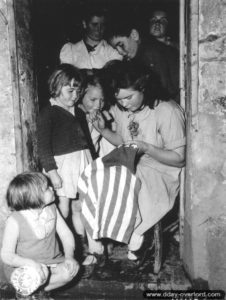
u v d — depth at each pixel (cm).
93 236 268
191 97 243
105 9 463
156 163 282
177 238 343
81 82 285
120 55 432
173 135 268
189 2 240
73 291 272
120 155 267
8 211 272
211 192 250
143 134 279
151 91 270
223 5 230
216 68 237
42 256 247
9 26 253
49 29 471
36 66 293
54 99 287
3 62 258
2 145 267
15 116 262
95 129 336
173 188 283
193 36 236
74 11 466
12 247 242
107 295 270
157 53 443
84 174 272
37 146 286
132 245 279
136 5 474
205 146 246
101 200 267
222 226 252
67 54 412
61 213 288
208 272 261
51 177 271
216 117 242
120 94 263
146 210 271
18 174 253
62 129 280
